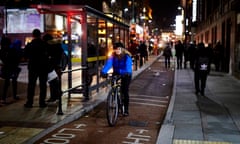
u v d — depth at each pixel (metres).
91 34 12.57
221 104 11.43
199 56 13.38
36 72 10.10
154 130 8.28
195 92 14.17
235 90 14.67
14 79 11.26
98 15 13.05
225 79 18.86
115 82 8.93
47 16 28.59
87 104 10.86
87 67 11.60
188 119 9.31
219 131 8.09
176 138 7.48
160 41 90.12
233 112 10.16
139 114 10.16
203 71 13.31
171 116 9.63
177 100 12.30
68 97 12.01
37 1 28.92
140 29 52.56
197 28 52.38
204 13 41.69
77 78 18.28
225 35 23.66
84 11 11.52
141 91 15.26
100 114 9.93
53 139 7.23
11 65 10.80
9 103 10.79
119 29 16.92
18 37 28.28
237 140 7.35
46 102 10.95
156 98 13.35
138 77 21.47
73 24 19.34
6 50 10.75
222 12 25.38
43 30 28.23
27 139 7.03
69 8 11.40
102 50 14.34
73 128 8.23
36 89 14.15
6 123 8.29
